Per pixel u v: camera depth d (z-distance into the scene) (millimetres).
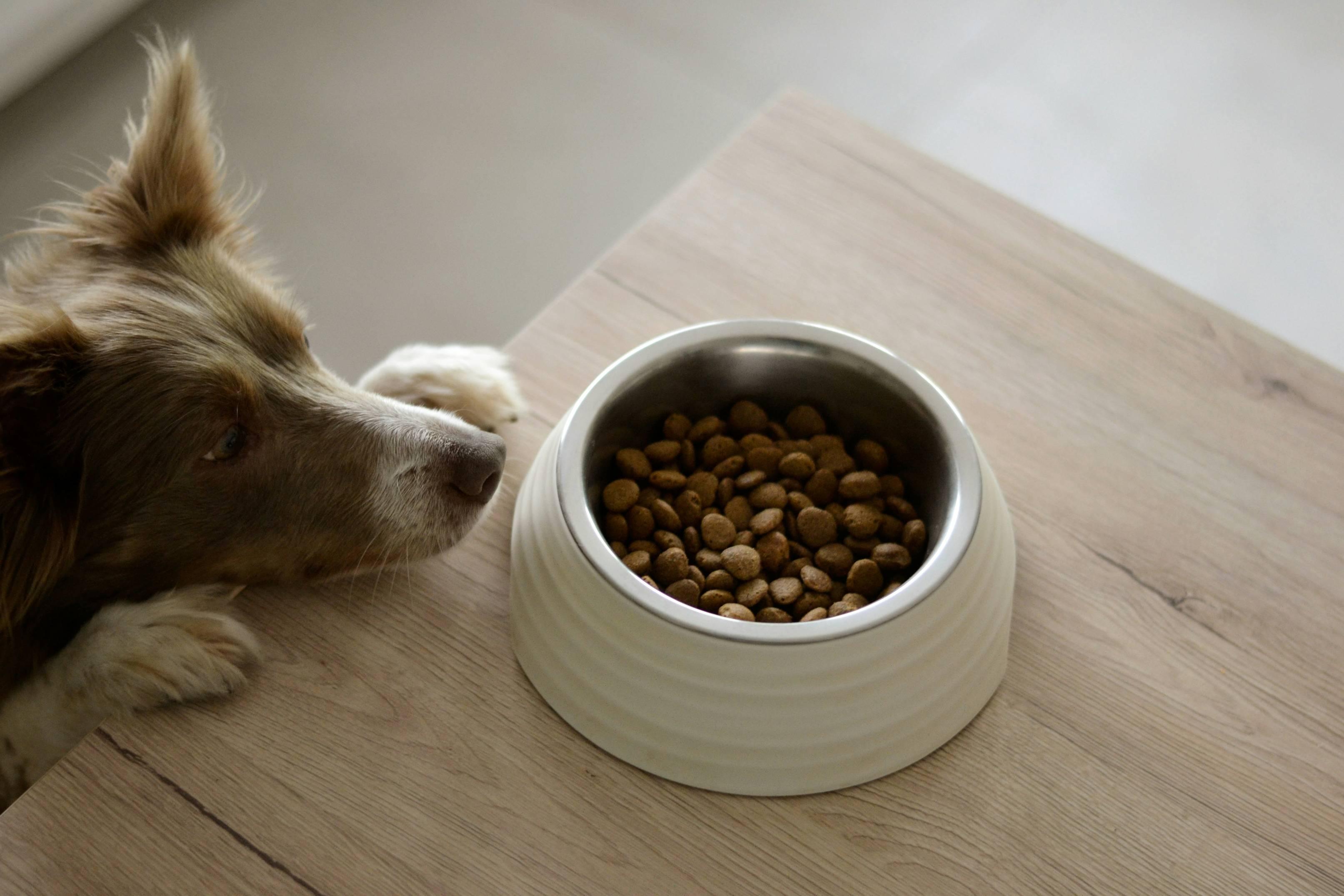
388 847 804
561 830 814
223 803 817
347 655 901
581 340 1116
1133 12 2535
